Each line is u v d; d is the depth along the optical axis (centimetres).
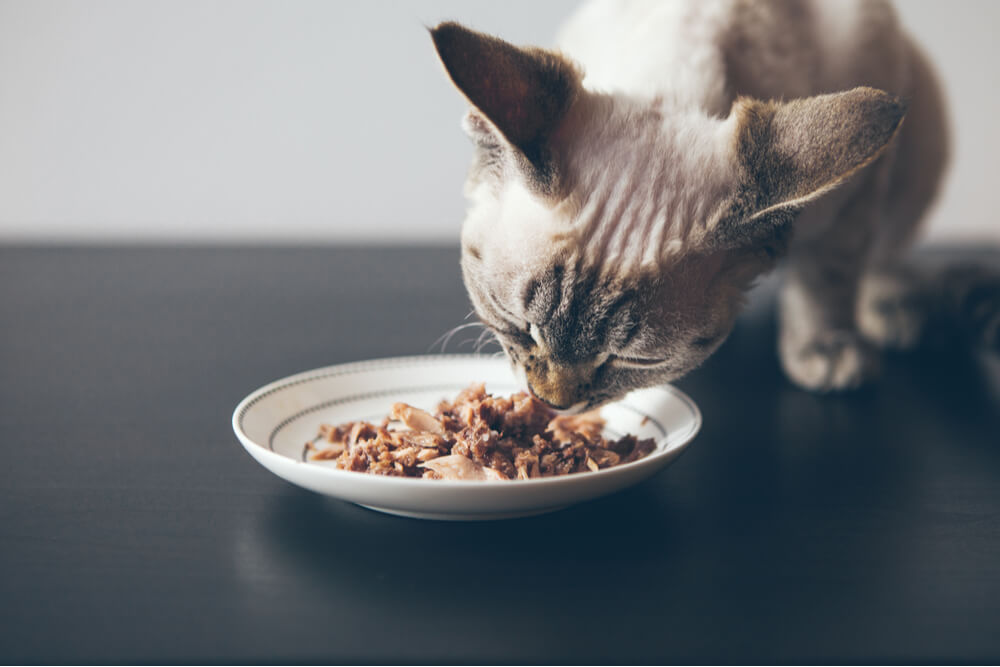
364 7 87
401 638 34
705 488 44
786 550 39
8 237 92
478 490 37
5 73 87
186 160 91
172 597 36
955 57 89
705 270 43
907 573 38
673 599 36
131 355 59
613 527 41
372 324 65
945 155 64
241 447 47
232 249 88
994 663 34
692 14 49
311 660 34
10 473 44
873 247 58
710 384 57
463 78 39
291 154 91
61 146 90
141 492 43
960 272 66
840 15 54
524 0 87
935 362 61
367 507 41
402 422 43
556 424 45
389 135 91
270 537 39
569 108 42
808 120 41
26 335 62
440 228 94
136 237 93
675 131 43
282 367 57
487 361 49
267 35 88
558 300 42
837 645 34
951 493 44
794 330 59
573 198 42
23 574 37
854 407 54
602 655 34
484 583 37
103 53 88
